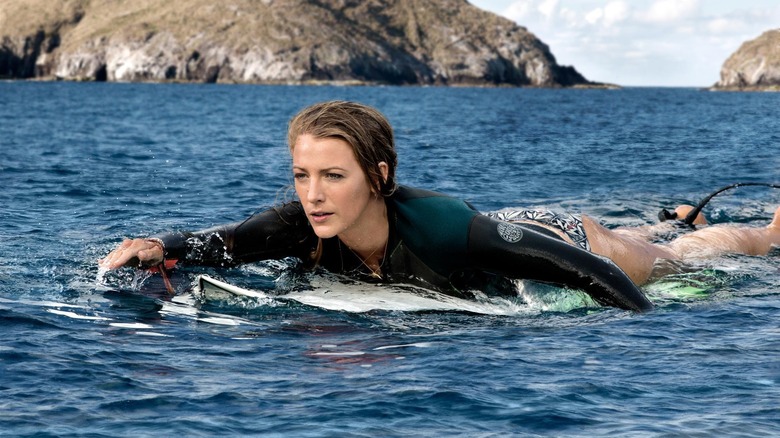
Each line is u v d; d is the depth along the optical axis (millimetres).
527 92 128500
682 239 7402
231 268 6223
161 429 3492
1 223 8570
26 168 14367
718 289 6293
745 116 39688
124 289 5957
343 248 5898
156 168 14945
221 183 12648
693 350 4617
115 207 10047
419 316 5484
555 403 3816
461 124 32250
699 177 14047
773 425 3533
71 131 26188
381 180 5426
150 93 85188
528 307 5805
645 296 5715
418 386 4020
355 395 3898
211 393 3908
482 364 4375
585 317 5441
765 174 14500
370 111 5340
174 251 5934
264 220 5953
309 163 5211
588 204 11016
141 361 4375
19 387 3939
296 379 4129
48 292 5816
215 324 5188
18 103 51188
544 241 5547
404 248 5703
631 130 28125
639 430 3508
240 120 35531
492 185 12914
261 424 3564
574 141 22656
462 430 3529
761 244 7609
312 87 150250
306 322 5281
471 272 5859
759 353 4547
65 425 3518
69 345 4605
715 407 3756
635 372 4246
